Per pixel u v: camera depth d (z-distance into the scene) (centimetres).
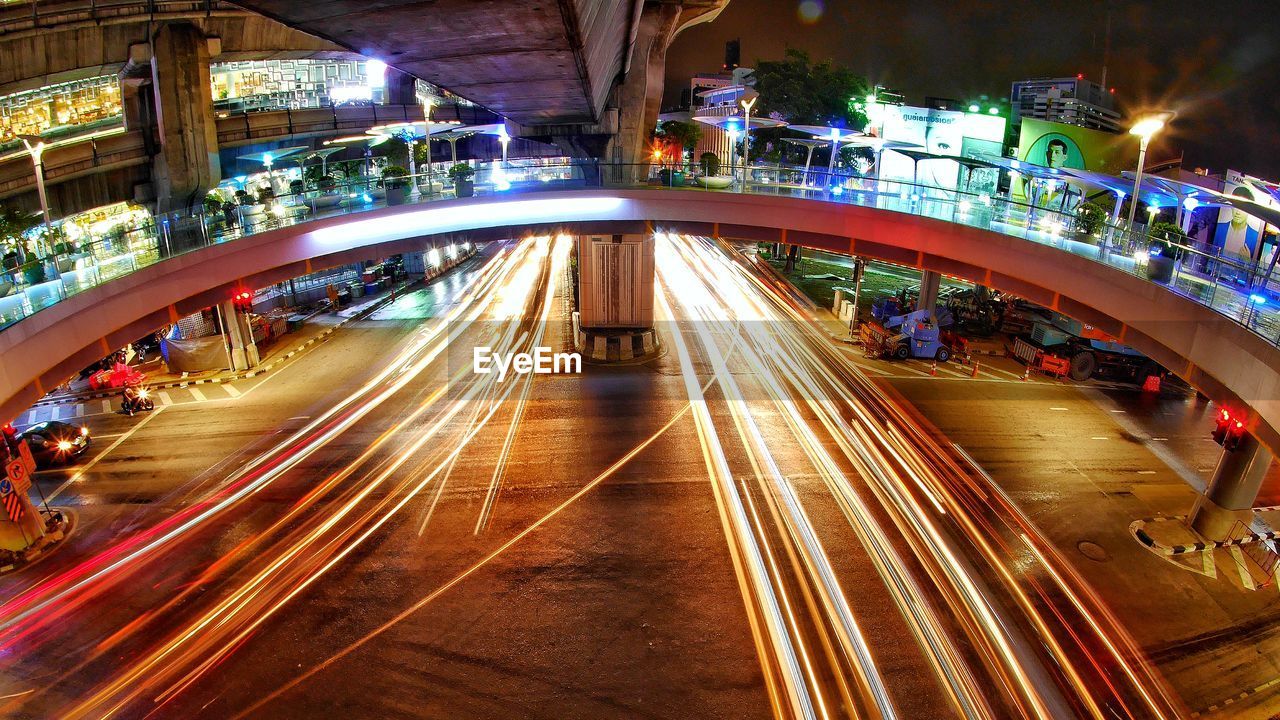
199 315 3005
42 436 2086
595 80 1752
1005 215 2138
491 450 2150
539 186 2566
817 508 1806
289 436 2280
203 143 3120
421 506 1827
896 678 1240
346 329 3569
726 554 1608
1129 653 1327
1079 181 3425
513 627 1384
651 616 1409
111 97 3069
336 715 1176
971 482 1972
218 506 1842
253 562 1598
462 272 5122
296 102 4747
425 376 2844
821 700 1194
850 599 1451
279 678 1256
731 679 1245
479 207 2444
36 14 2502
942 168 5028
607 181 2623
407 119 4850
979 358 3183
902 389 2736
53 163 2797
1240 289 1476
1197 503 1759
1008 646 1330
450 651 1322
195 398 2644
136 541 1694
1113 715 1184
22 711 1190
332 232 2189
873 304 4044
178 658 1312
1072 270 1727
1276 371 1184
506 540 1672
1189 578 1565
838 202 2342
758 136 5528
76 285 1650
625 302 3109
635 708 1188
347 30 968
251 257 2030
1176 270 1509
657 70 3111
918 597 1461
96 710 1190
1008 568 1574
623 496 1866
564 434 2261
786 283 4681
